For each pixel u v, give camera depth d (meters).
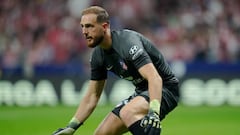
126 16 75.62
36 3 76.56
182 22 75.00
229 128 44.44
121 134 21.69
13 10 76.00
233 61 70.75
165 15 76.69
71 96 61.12
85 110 22.88
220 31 73.25
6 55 70.38
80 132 42.09
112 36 21.31
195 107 59.72
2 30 74.06
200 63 64.00
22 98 60.91
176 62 64.38
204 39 72.06
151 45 21.77
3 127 45.00
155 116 19.52
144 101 20.94
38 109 57.41
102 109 56.38
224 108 58.91
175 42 72.38
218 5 76.44
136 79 21.81
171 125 46.41
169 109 22.27
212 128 44.47
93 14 20.80
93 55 22.30
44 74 61.50
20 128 44.50
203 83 62.09
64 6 76.38
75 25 74.19
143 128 20.34
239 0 77.12
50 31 73.31
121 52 20.98
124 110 20.81
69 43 72.19
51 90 61.09
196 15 75.25
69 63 71.19
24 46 72.25
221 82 61.91
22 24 75.00
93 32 20.81
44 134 41.34
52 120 49.03
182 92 62.22
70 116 51.69
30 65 67.19
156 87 19.98
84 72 66.00
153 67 20.50
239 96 61.59
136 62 20.59
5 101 60.81
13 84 61.03
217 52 71.56
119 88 60.53
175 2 77.56
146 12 76.56
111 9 75.88
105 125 21.42
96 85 22.92
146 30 75.31
